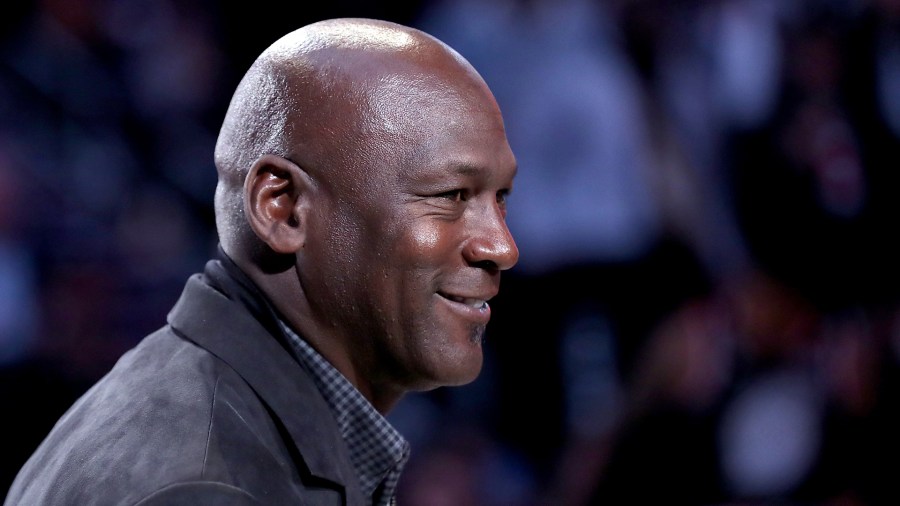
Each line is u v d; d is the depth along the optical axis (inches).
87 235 627.2
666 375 499.2
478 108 205.2
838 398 535.5
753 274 650.2
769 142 714.2
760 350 537.0
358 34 208.8
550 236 642.2
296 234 202.8
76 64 679.7
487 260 204.1
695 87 701.9
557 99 635.5
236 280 206.8
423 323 202.4
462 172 201.6
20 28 671.8
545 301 652.7
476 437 568.1
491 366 664.4
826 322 608.4
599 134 633.6
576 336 650.8
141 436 180.2
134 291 616.4
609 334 646.5
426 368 203.9
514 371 659.4
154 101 708.7
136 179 676.1
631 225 638.5
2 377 544.4
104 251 625.6
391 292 201.6
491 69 651.5
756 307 549.6
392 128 200.2
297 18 788.0
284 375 198.8
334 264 202.2
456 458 548.4
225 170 211.3
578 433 598.5
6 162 624.1
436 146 200.4
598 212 636.7
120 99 691.4
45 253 607.5
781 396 524.1
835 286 670.5
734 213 700.7
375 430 207.5
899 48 743.7
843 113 733.3
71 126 663.1
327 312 204.4
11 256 590.6
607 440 500.4
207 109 739.4
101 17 701.9
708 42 724.0
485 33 658.8
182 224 677.3
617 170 637.3
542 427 650.8
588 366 648.4
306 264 203.9
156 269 636.1
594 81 636.1
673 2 705.0
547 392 653.9
